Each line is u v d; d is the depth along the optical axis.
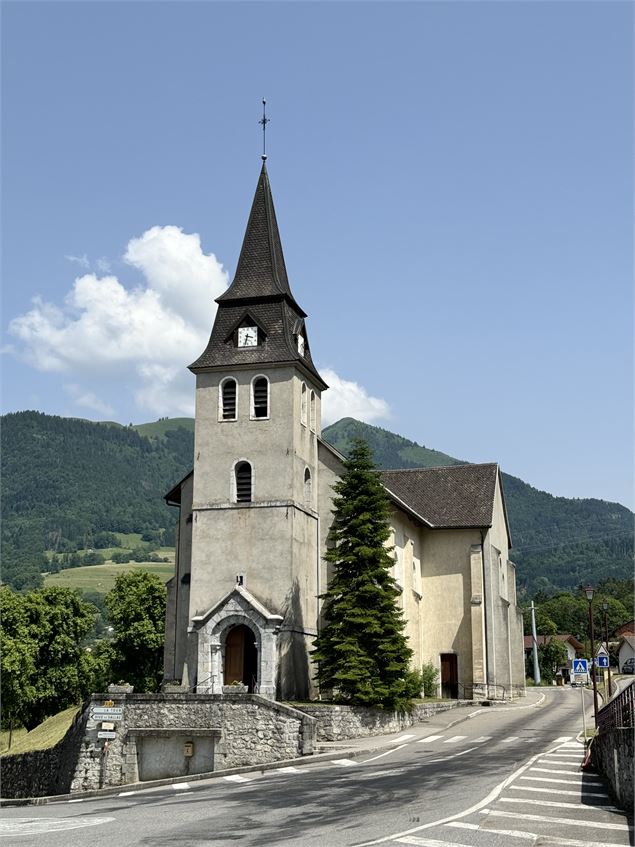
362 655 45.66
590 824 20.41
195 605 51.03
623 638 134.50
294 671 49.53
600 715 29.77
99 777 40.34
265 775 33.72
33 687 74.44
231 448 52.69
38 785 43.00
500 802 23.48
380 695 44.84
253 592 50.44
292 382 52.59
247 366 53.19
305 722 38.91
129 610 75.44
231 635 50.41
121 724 40.88
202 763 40.00
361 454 49.94
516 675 72.38
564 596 183.12
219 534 51.69
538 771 29.67
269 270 55.09
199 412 53.66
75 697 79.06
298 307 56.28
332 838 19.22
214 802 26.25
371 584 47.00
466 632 65.00
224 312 54.97
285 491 51.34
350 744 41.28
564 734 42.81
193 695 40.53
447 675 65.19
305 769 34.41
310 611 53.00
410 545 62.16
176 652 54.19
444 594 65.94
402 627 47.28
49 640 77.31
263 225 56.22
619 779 23.14
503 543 74.31
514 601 75.19
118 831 21.33
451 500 68.19
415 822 20.86
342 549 48.41
